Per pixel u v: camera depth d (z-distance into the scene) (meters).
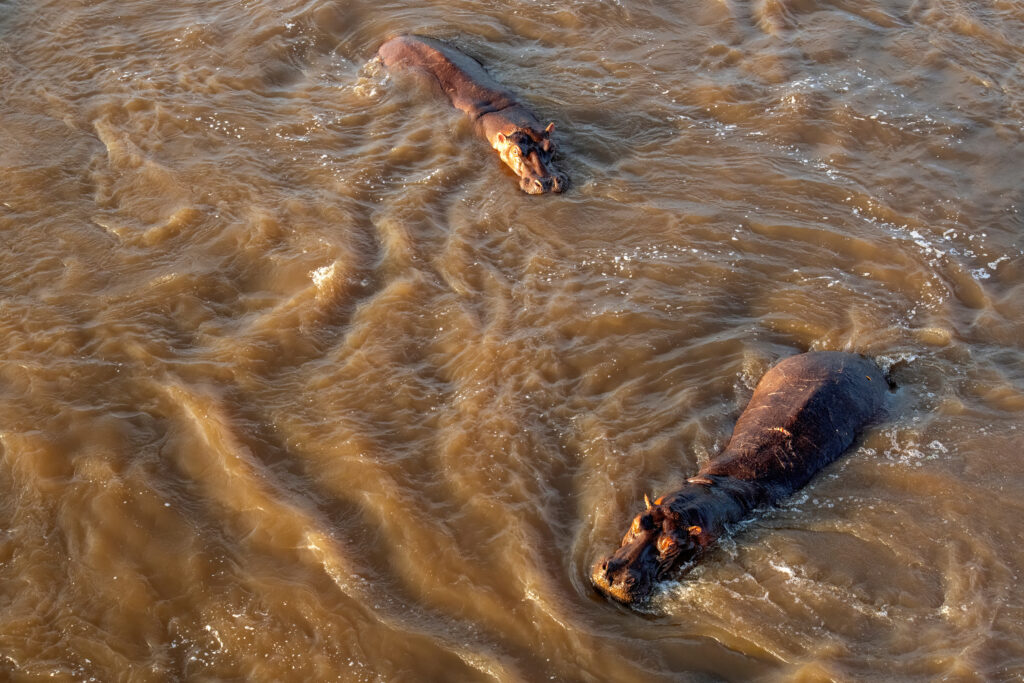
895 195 13.23
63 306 11.21
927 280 11.77
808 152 14.05
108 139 14.04
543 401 10.15
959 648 7.61
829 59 16.09
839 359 10.23
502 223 12.79
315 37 16.64
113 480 9.17
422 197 13.16
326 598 8.25
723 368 10.55
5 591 8.30
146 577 8.41
